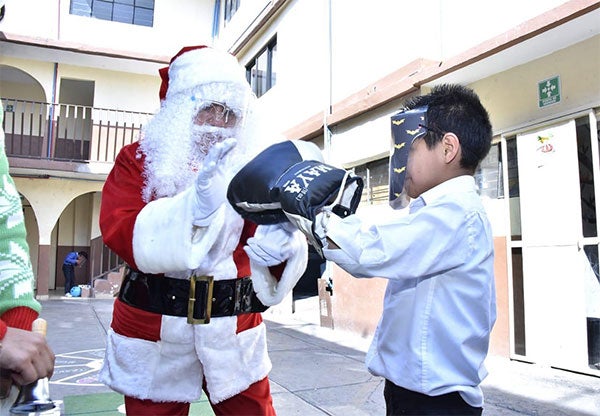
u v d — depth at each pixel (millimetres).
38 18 12312
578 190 4207
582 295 4160
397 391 1569
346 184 1290
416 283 1545
